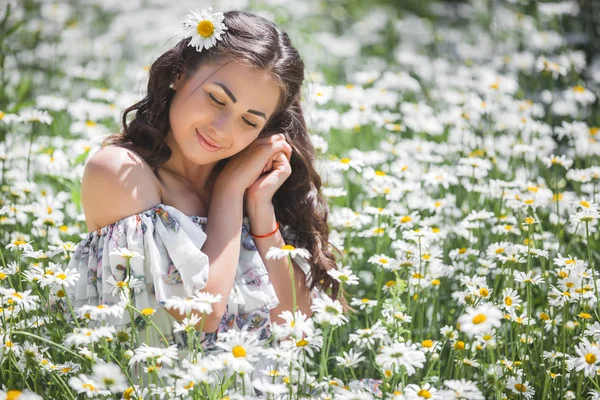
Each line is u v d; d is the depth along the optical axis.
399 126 4.66
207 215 2.82
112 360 2.57
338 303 2.27
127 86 6.00
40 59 6.08
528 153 4.50
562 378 2.56
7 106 4.84
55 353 2.57
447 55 7.47
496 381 2.27
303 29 8.13
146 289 2.55
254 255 2.76
